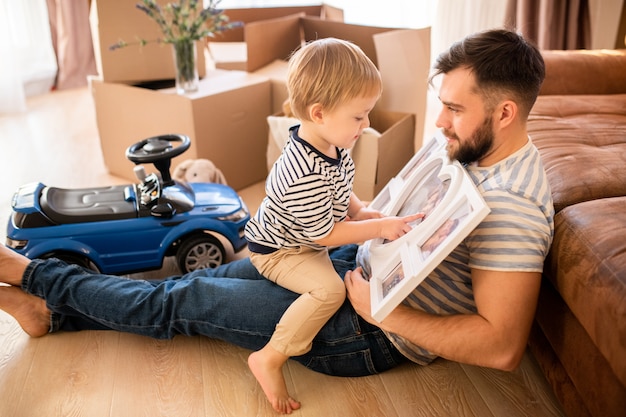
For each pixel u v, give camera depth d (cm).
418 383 131
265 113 222
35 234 150
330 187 115
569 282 104
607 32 241
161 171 164
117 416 121
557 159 140
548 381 123
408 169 143
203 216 163
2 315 151
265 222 125
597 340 94
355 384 131
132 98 209
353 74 108
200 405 124
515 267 96
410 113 204
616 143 153
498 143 102
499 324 98
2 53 296
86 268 153
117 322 134
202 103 196
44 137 275
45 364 135
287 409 122
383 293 105
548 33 242
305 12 274
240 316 127
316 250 129
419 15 306
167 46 215
